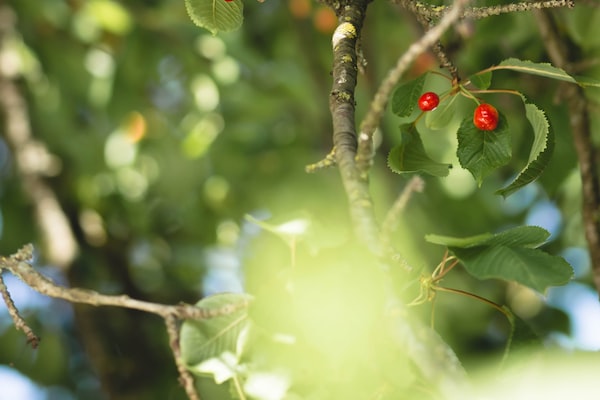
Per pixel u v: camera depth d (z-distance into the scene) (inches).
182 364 126.0
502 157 140.7
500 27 228.2
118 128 347.9
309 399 120.8
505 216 343.0
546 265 113.5
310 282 117.2
